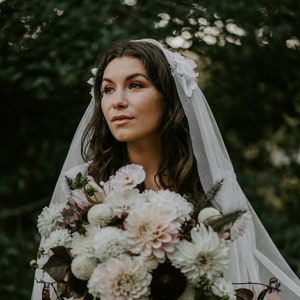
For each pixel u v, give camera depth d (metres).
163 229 1.58
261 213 4.21
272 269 2.18
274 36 3.58
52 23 3.43
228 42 3.63
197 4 3.48
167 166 2.09
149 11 3.47
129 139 1.96
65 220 1.72
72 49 3.45
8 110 4.11
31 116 4.16
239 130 4.61
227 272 1.96
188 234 1.62
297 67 4.20
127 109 1.95
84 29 3.41
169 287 1.59
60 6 3.38
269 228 4.09
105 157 2.20
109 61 2.06
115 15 3.54
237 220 1.71
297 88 4.38
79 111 4.08
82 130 2.29
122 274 1.55
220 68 4.14
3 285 3.84
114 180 1.77
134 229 1.59
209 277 1.55
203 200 1.73
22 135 4.20
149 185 2.09
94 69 2.25
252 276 2.07
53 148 4.20
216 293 1.63
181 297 1.62
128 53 2.01
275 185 4.44
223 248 1.57
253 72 4.26
